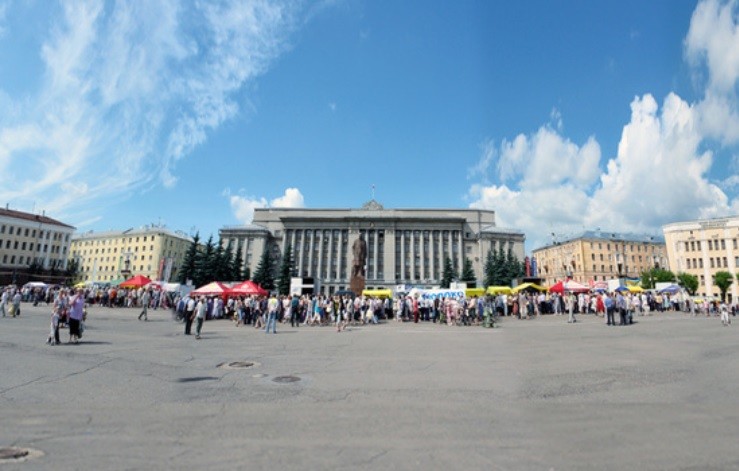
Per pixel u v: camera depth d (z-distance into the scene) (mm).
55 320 13758
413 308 29406
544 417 6055
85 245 118812
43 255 97375
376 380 8719
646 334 18547
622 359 11477
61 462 4285
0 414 5988
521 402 6918
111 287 46062
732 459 4418
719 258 80438
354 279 40250
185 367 10102
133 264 110375
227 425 5609
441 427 5582
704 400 7051
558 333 19359
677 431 5391
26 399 6816
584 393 7570
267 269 86125
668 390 7797
